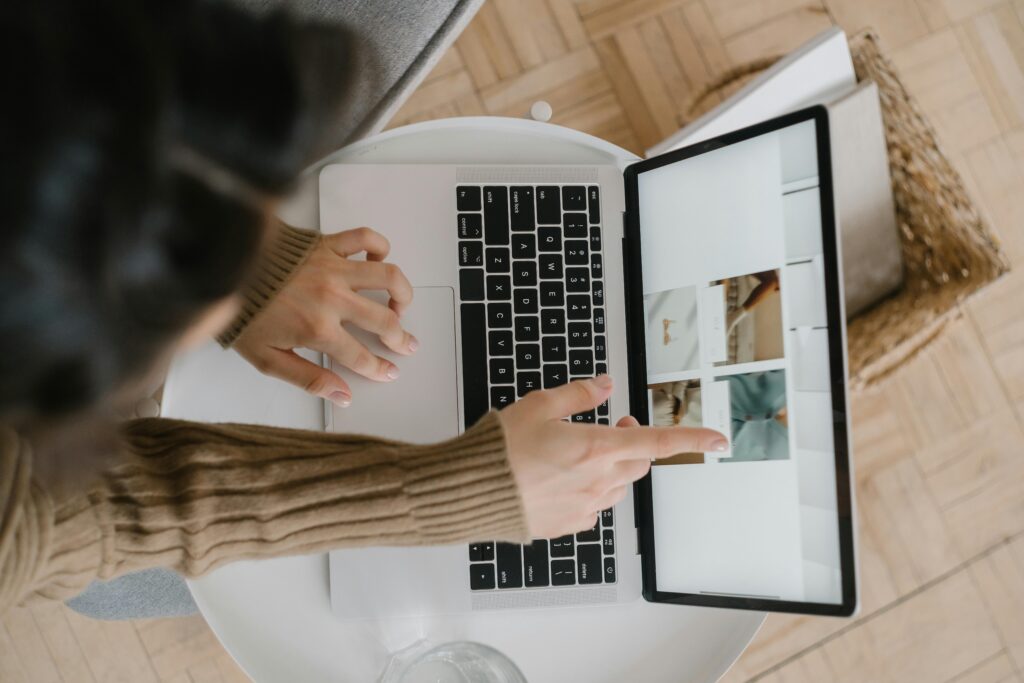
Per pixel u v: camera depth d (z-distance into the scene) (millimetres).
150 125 190
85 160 183
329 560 699
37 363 207
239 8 223
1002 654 1205
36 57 174
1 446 324
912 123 1205
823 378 627
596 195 750
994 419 1221
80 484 391
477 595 704
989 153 1235
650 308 718
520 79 1164
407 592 700
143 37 187
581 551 712
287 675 697
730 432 673
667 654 738
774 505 647
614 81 1178
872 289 1191
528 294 741
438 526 527
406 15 683
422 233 740
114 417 312
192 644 1110
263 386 716
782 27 1204
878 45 1214
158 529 448
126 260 202
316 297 668
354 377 718
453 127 762
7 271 183
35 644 1082
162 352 244
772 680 1176
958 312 1216
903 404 1213
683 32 1189
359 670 706
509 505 527
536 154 778
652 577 698
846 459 615
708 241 688
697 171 695
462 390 729
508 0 1159
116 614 806
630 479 600
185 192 214
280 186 245
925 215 1199
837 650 1188
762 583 648
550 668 726
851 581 609
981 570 1211
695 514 683
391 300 720
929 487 1210
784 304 648
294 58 229
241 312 653
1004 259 1227
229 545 483
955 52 1229
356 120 748
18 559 359
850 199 1145
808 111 637
